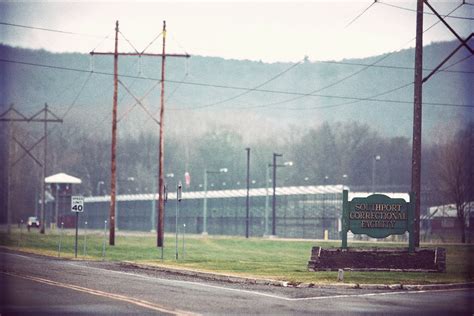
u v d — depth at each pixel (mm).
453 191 135875
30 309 30797
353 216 53094
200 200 197750
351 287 42188
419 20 58188
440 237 132125
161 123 94625
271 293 38344
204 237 141125
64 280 44656
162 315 29062
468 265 61938
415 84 58031
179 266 56562
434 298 37281
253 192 176625
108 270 54125
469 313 31453
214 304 32906
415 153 57469
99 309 30812
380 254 53000
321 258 52656
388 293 39594
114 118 96438
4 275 48156
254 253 79438
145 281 44656
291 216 162875
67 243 100500
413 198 53656
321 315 29766
